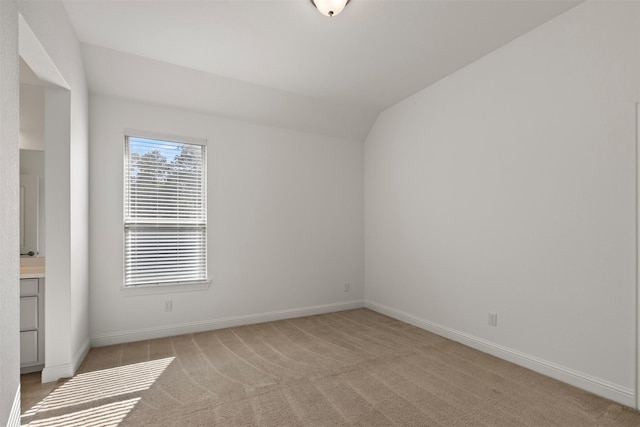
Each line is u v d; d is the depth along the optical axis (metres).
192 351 2.99
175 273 3.49
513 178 2.74
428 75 3.36
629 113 2.06
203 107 3.58
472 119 3.11
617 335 2.11
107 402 2.12
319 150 4.35
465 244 3.17
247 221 3.87
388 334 3.47
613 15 2.13
